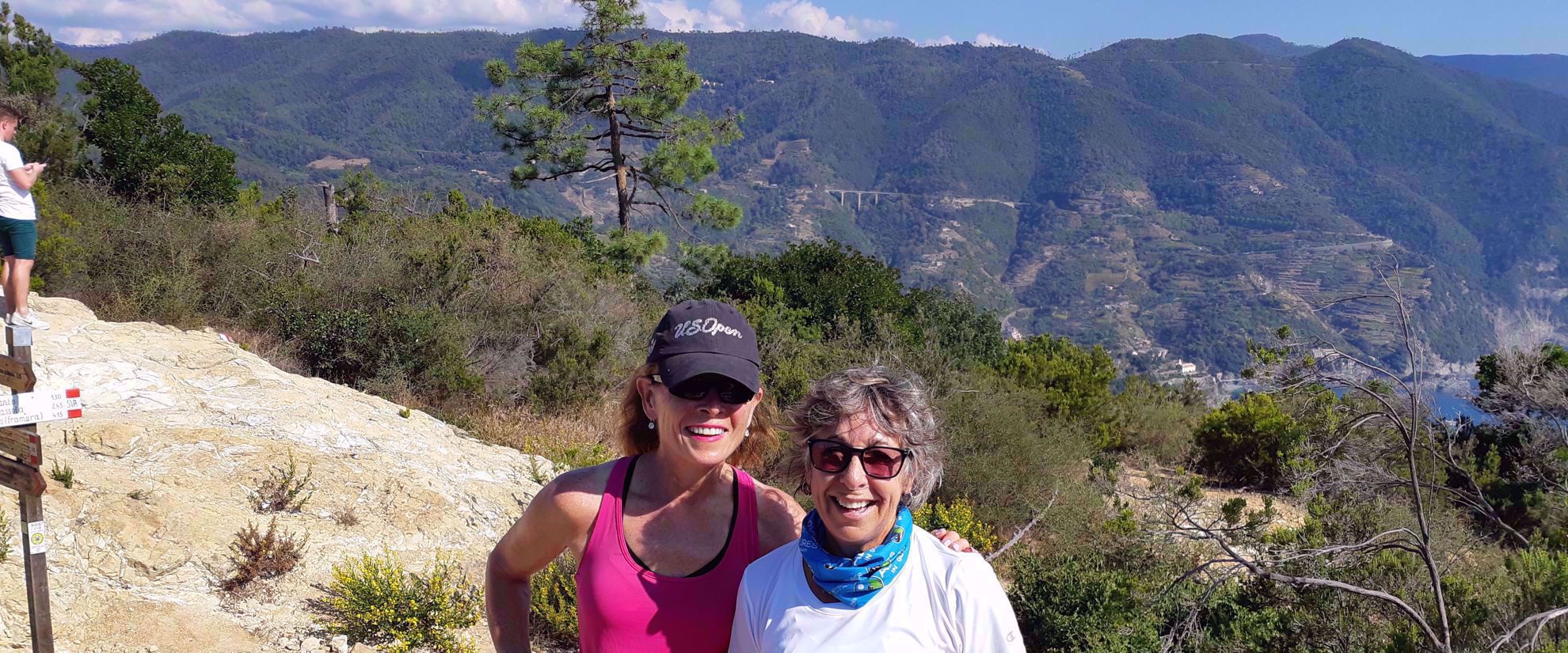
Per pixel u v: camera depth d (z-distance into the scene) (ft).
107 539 13.56
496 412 27.55
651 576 5.77
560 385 29.58
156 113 53.31
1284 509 33.12
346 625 13.65
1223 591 21.03
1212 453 38.93
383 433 20.44
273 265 34.22
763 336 35.88
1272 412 37.68
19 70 48.57
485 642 14.43
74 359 18.79
